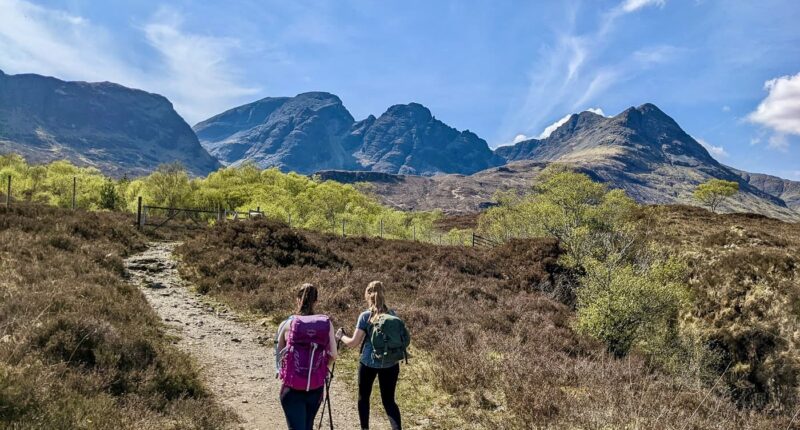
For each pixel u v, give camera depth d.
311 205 50.41
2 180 55.06
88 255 15.68
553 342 14.32
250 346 10.98
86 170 65.25
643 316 17.83
